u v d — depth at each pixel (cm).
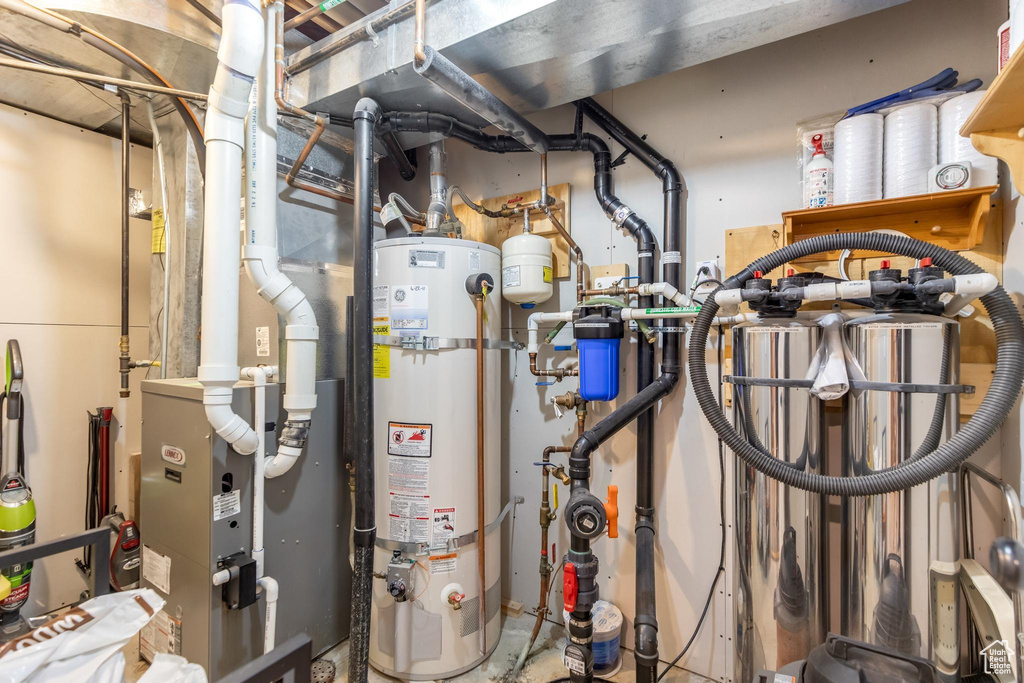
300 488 156
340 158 183
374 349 159
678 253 152
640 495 157
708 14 110
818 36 137
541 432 186
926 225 117
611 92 170
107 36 130
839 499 84
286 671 65
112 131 200
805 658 85
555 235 181
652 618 136
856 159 118
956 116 108
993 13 115
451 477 155
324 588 164
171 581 144
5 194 174
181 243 171
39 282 181
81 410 192
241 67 117
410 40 129
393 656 153
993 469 114
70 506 188
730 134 149
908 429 79
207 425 133
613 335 142
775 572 88
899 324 80
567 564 118
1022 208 100
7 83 159
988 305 78
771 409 89
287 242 162
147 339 213
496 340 172
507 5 114
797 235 133
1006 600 79
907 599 79
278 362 153
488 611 166
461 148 210
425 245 153
